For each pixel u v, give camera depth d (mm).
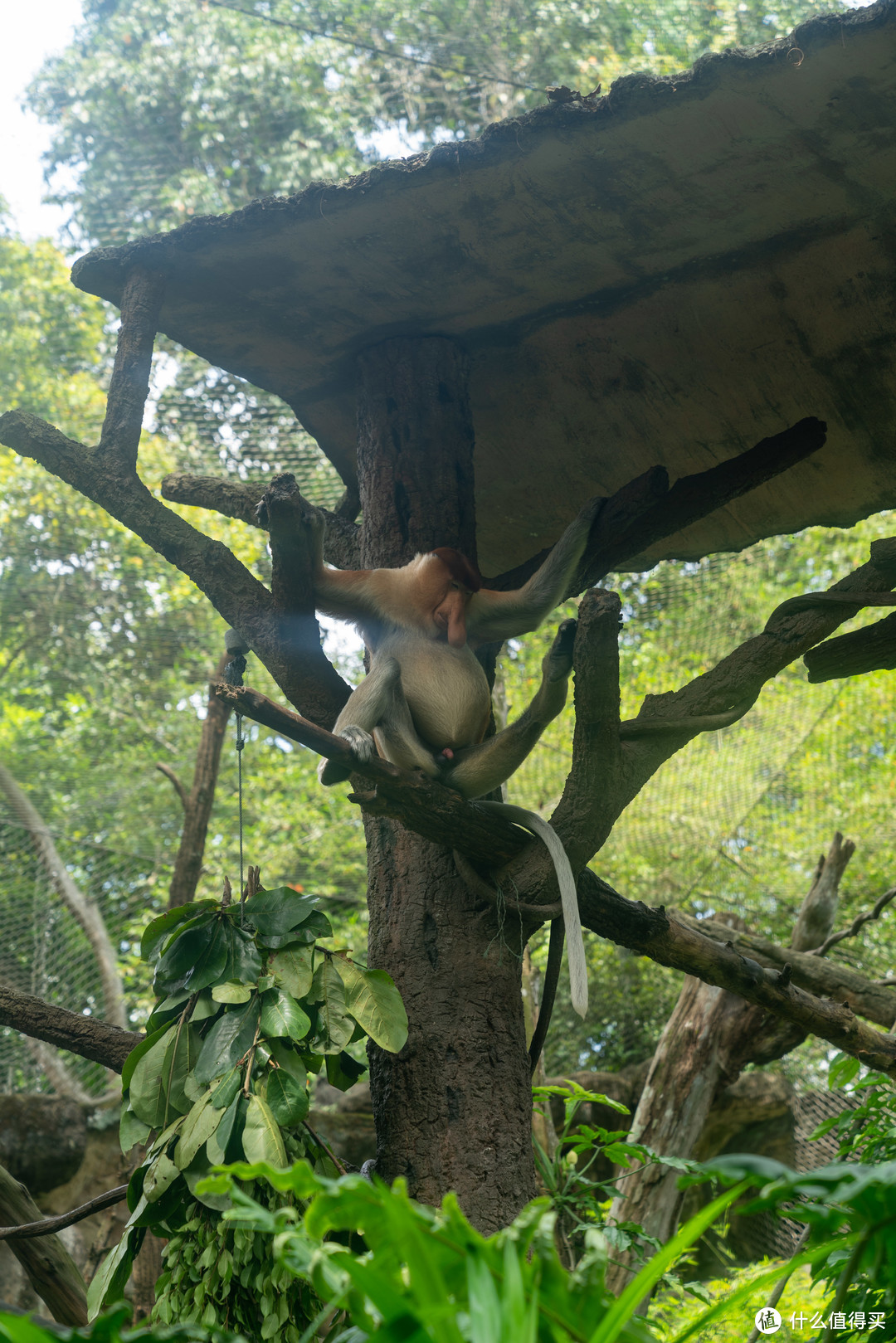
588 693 3924
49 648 13445
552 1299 1624
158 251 5008
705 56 4156
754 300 5465
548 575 4672
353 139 14195
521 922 4379
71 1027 4672
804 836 13273
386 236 4926
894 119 4344
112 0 13641
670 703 4453
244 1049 3512
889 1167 1641
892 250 5133
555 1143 6996
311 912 3848
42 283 14297
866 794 13258
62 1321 5152
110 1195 4391
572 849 4277
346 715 4195
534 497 6754
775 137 4441
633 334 5684
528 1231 1645
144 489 4746
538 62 11930
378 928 4574
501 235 4969
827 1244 1849
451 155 4551
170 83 13398
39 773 11312
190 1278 3250
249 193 13945
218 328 5520
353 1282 1614
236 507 6156
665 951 4836
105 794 11469
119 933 13812
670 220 4945
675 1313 6801
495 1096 4164
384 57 12719
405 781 3881
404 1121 4156
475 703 4520
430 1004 4305
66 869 12883
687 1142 7305
